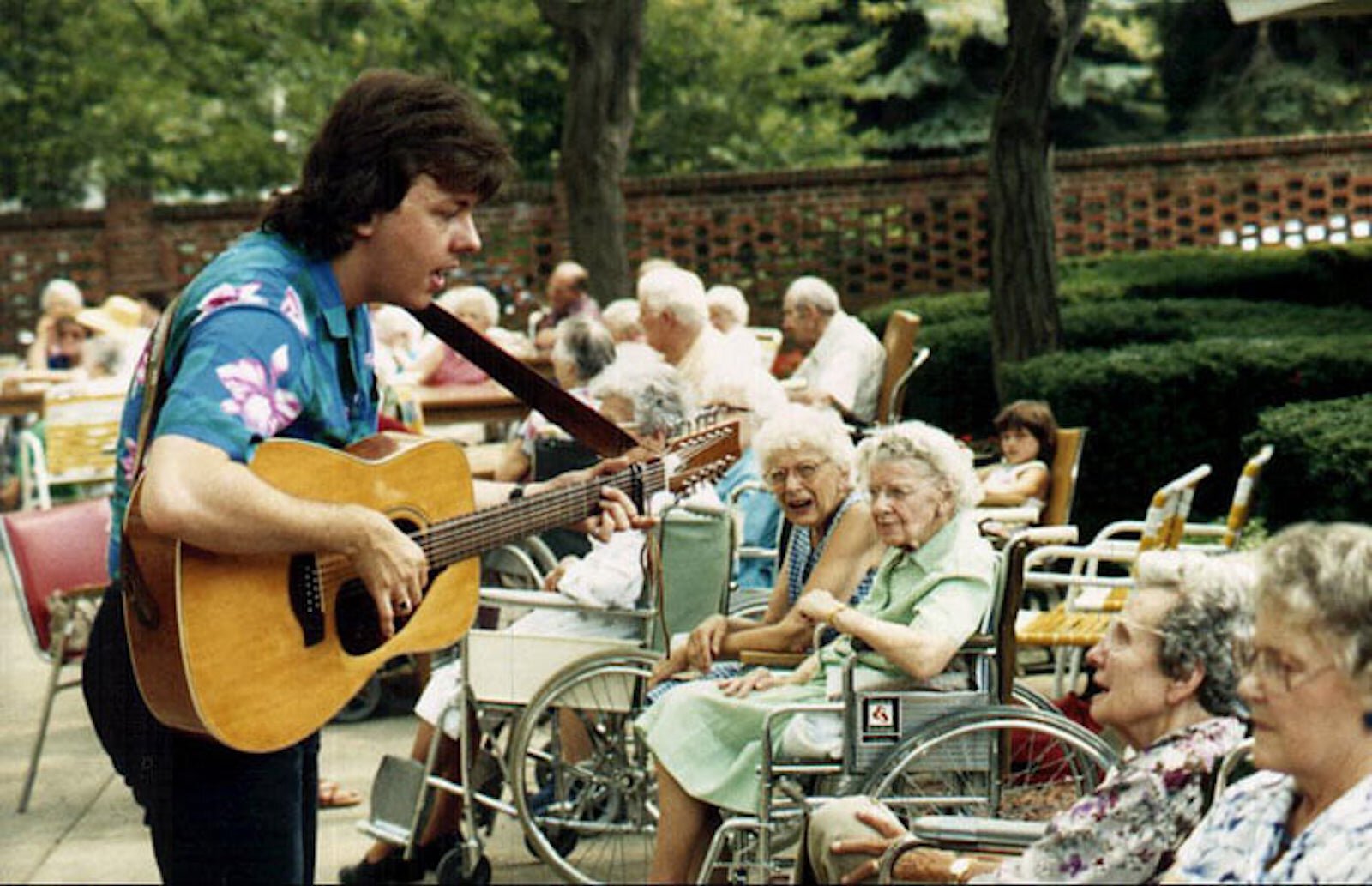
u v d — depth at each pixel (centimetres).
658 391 531
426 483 336
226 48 2066
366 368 313
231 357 280
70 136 2016
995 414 1166
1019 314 989
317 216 293
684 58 2095
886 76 2119
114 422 850
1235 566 305
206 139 2044
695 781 432
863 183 1714
